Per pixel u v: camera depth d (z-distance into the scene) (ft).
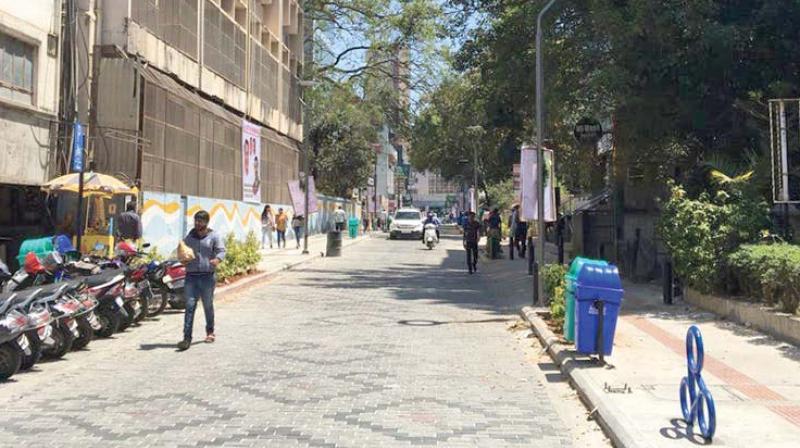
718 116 53.93
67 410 23.63
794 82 51.55
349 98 137.80
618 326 38.78
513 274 72.69
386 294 58.49
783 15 48.52
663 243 49.75
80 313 32.53
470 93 82.99
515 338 38.19
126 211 56.18
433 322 43.68
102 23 61.98
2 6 49.39
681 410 21.99
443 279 72.08
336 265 87.81
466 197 273.75
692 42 50.90
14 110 51.47
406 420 22.66
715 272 43.21
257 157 106.42
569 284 31.17
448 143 194.08
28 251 34.94
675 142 56.90
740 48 50.06
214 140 85.97
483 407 24.41
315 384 27.43
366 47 130.72
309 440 20.51
